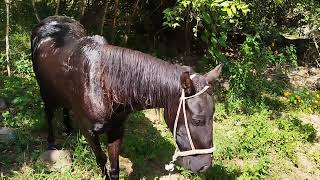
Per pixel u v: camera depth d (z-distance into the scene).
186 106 1.46
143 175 2.02
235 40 3.39
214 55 2.79
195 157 1.49
